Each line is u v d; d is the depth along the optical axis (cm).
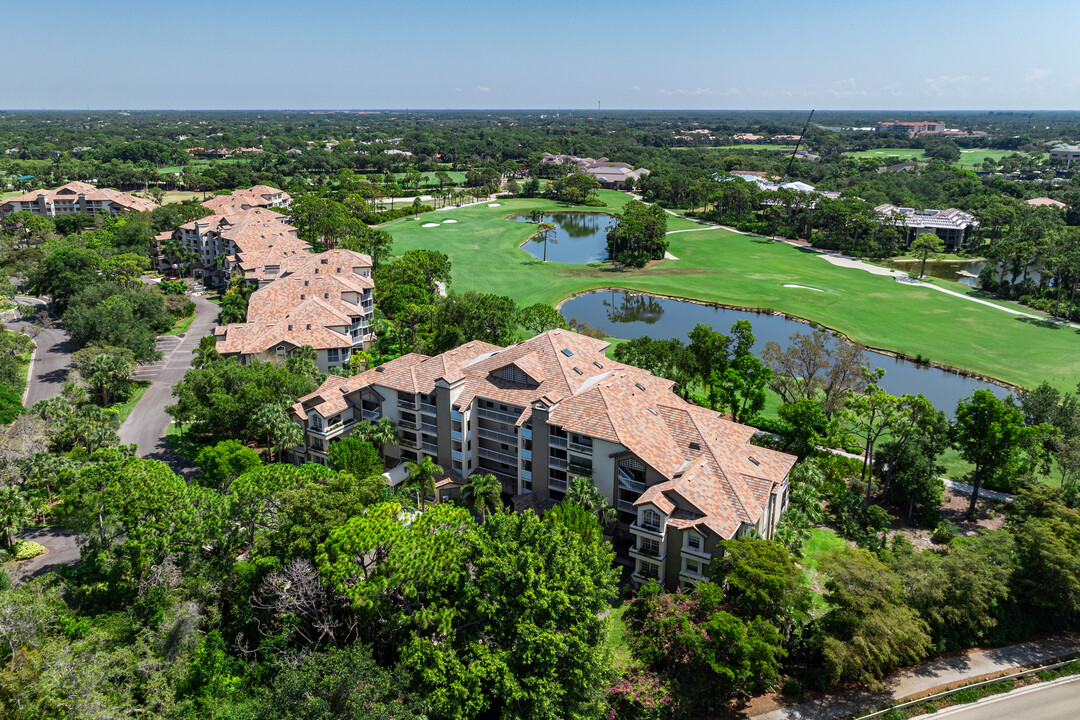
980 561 5397
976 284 17800
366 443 7131
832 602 5209
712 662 4619
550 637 4134
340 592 4612
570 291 16525
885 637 4800
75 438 7812
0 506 6069
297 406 7875
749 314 15312
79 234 17575
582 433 6500
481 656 4203
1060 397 9156
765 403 9975
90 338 10994
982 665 5303
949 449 9031
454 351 8075
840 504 7288
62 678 3806
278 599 4903
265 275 13450
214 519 5331
